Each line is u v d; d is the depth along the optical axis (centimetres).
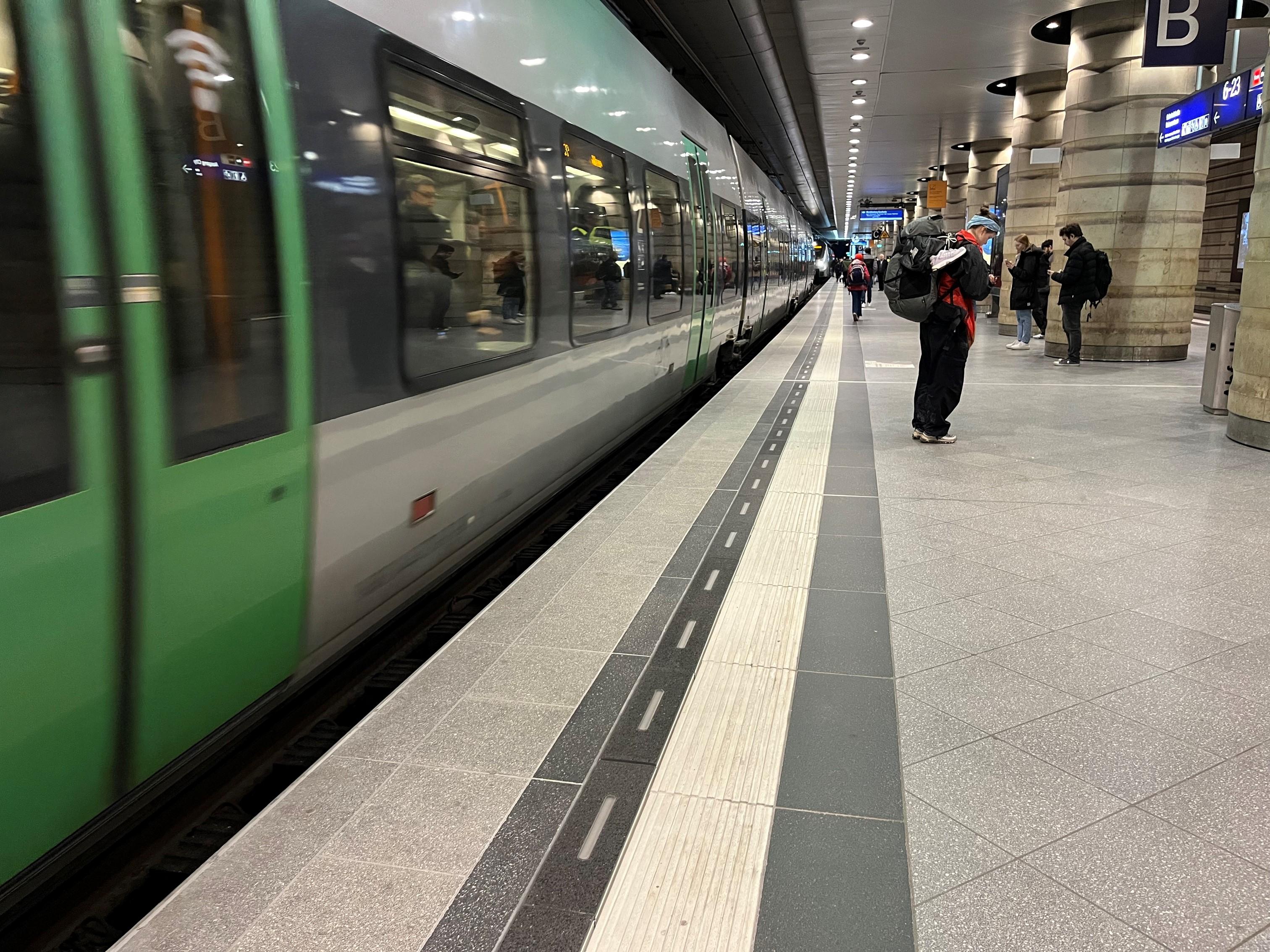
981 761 251
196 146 212
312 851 210
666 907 193
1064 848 213
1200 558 418
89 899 237
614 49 590
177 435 207
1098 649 323
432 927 186
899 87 1641
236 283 225
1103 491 536
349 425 273
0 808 177
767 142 2725
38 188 175
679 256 747
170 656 215
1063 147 1174
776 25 1483
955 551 430
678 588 382
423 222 315
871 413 819
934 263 635
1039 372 1081
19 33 172
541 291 430
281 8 244
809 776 243
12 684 173
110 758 206
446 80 336
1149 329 1152
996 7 1125
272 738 314
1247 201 2036
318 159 256
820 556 424
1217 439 680
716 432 730
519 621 347
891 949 181
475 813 225
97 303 186
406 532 321
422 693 289
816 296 4262
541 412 440
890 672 305
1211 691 291
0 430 167
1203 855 210
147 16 200
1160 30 904
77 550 183
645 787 237
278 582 252
